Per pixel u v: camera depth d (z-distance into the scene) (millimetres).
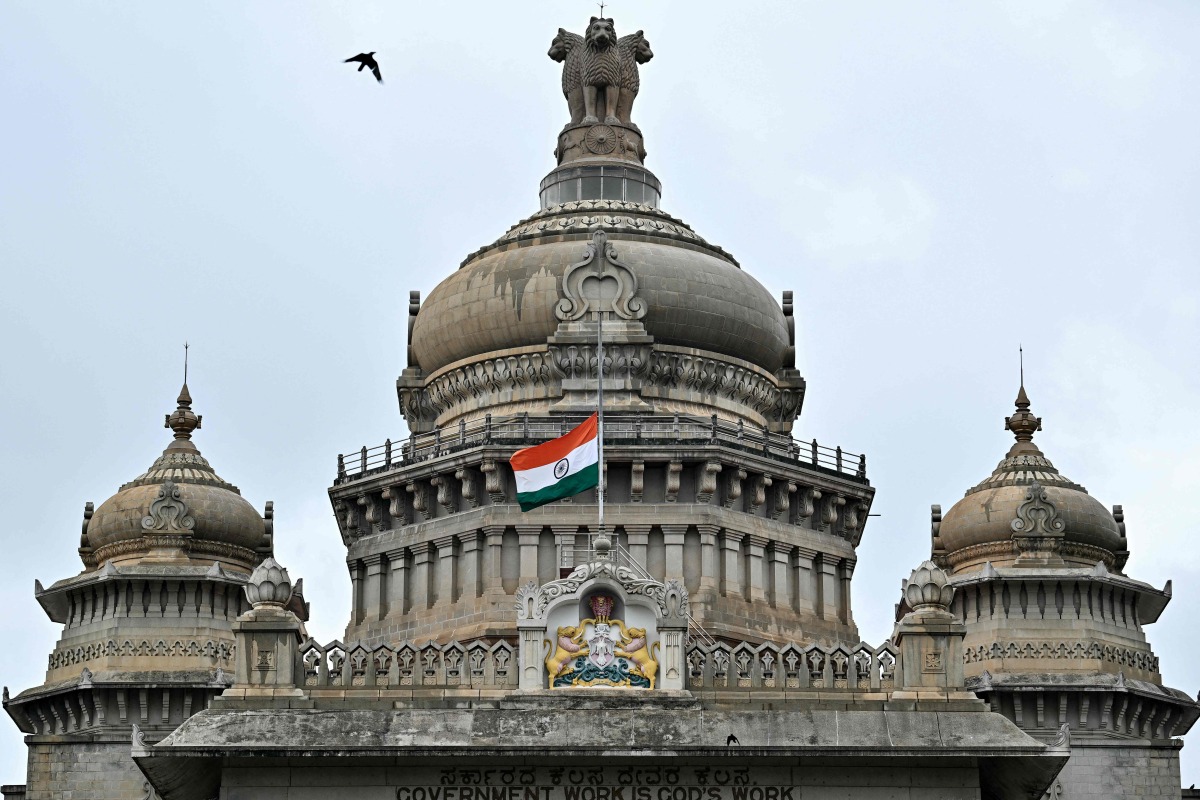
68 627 114250
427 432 116938
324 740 89562
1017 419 120625
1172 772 112750
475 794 89625
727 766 90000
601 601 91688
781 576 112500
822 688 91625
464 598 110438
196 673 111500
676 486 110562
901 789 90062
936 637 91812
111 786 110312
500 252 118312
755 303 117438
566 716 90125
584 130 122688
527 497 98625
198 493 116000
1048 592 114812
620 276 114375
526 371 114500
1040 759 89875
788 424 118875
